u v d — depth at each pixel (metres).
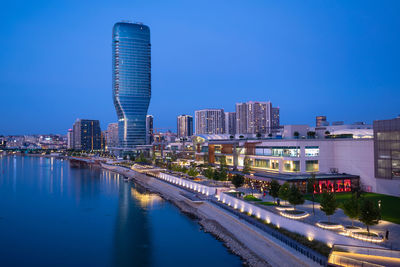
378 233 55.09
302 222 59.22
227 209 85.19
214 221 87.81
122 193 148.62
